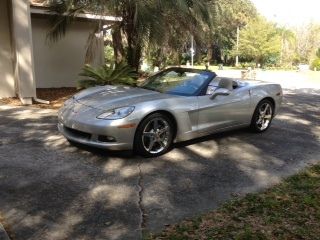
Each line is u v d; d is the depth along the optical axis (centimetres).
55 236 334
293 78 2606
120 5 1016
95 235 338
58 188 432
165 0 983
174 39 1152
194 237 335
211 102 606
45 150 562
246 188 450
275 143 654
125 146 518
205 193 433
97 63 1365
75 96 606
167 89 620
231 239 333
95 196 416
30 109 900
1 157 529
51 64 1325
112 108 522
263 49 4672
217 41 1384
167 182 462
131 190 435
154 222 363
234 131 723
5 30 1058
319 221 369
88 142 521
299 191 442
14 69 1062
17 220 359
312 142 672
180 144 620
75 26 1357
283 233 345
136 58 1173
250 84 699
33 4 1145
